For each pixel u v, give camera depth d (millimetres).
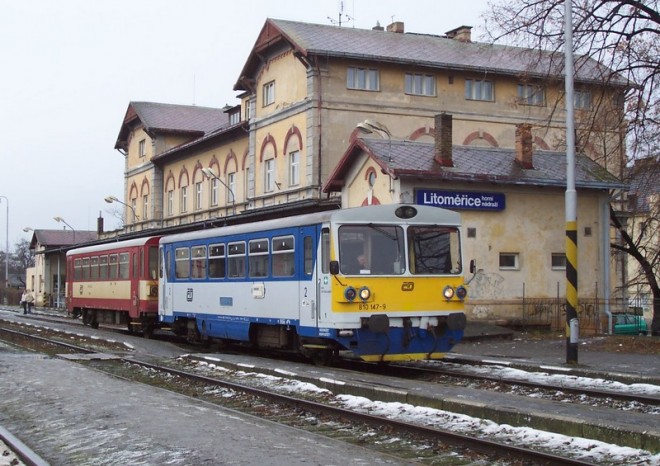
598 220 30719
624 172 27422
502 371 17875
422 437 10578
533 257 29766
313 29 41156
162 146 60469
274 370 16906
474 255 28766
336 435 11062
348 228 17156
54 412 12836
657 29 24422
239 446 9875
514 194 29547
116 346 26406
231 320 21828
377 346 17047
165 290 26141
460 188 28547
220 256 22562
